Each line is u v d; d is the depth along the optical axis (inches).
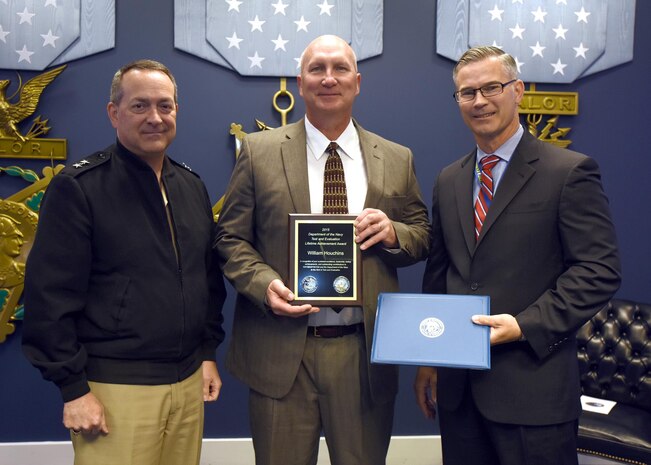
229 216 76.5
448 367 66.6
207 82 116.7
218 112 117.2
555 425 66.6
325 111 73.5
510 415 66.7
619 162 123.3
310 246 70.7
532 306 66.2
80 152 115.6
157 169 70.7
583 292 64.2
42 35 112.8
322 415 74.8
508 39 119.0
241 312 77.2
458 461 73.8
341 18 116.5
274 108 117.5
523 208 68.2
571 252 66.2
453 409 72.0
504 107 69.7
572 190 66.3
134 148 67.4
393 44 118.9
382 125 120.0
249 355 74.9
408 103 119.8
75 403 62.3
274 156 75.5
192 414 71.3
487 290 69.2
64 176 64.2
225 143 117.7
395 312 68.0
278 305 68.4
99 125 115.7
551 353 67.2
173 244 69.2
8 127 112.7
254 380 74.0
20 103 112.7
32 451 116.7
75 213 63.6
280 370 72.5
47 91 114.4
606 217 66.9
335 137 76.5
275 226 73.5
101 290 65.7
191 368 70.9
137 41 115.0
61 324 62.3
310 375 73.7
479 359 62.7
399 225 74.4
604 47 120.6
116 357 64.9
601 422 98.3
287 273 72.6
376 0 116.9
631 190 123.9
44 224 63.7
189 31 114.9
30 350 62.6
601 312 112.5
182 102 116.5
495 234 69.1
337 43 74.0
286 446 74.4
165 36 115.4
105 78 115.3
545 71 119.9
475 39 118.4
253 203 75.9
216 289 78.6
